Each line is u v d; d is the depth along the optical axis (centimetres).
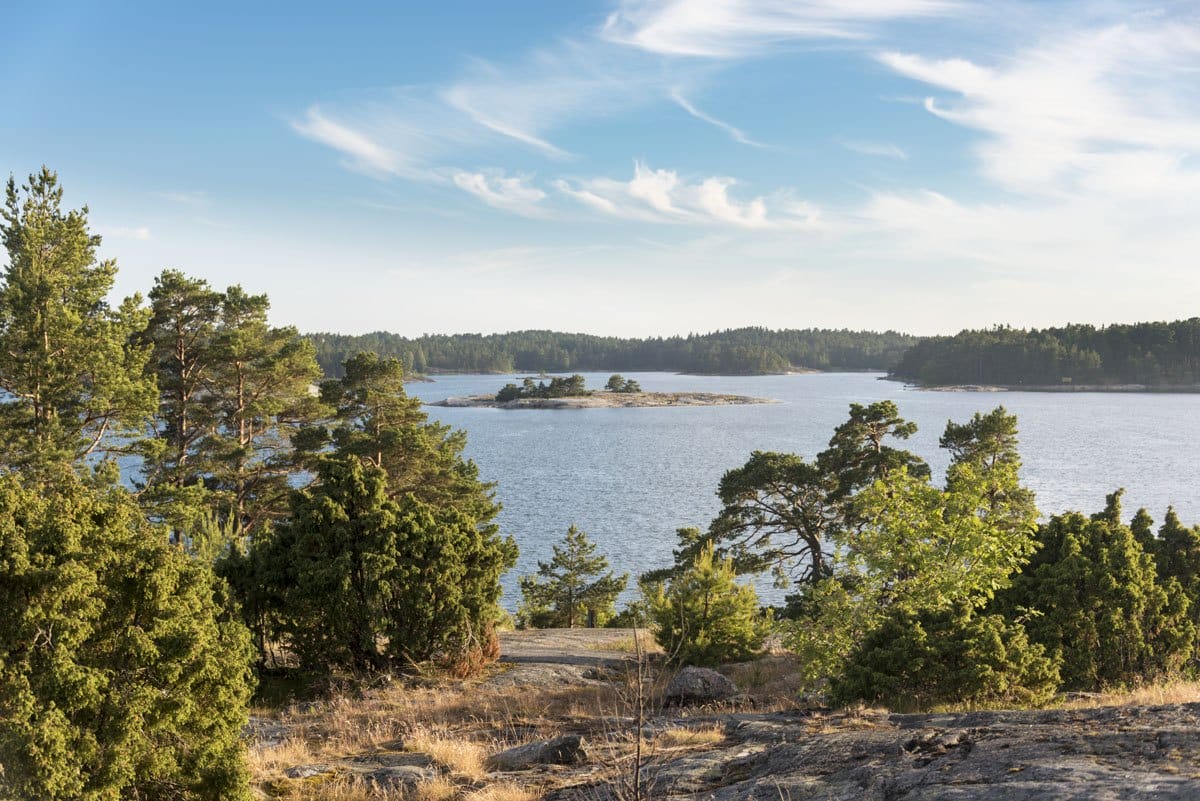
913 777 566
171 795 902
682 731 983
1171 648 1608
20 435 2769
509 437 17275
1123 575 1641
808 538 3866
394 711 1536
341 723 1402
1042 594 1702
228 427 4072
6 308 2928
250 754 1136
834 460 3706
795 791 614
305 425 4219
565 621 4891
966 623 1190
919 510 1598
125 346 3394
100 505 953
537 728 1266
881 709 984
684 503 9106
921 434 15212
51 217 3114
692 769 765
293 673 1947
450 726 1364
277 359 3888
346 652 1927
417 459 3694
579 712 1417
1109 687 1528
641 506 8912
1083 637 1603
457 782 930
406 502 2108
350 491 1984
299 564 1898
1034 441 14175
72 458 2803
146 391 3092
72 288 3177
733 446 14975
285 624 1942
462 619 1939
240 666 969
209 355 3775
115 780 816
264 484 3875
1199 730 543
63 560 877
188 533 2827
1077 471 10588
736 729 953
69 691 801
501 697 1642
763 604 4944
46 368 2844
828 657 1455
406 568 1912
